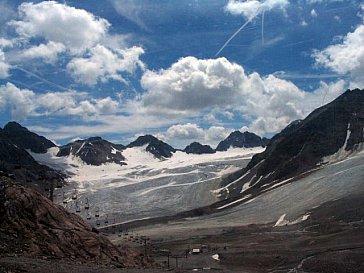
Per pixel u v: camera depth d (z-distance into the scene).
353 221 156.00
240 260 116.38
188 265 112.25
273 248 131.38
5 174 75.12
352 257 95.00
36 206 64.50
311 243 129.25
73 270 45.72
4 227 57.00
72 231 64.31
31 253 52.84
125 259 67.25
